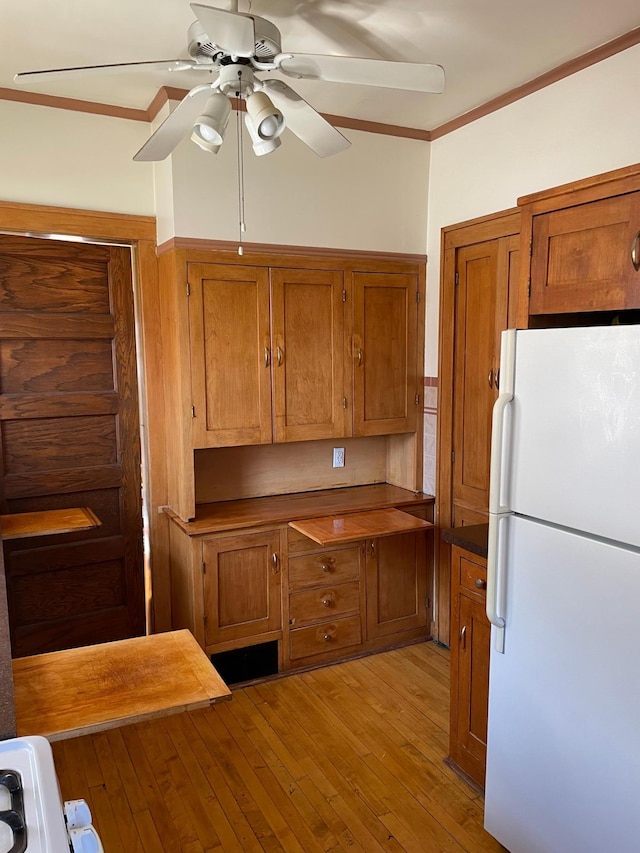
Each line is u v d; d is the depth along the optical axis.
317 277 3.15
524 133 2.80
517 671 1.85
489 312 3.05
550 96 2.66
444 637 3.47
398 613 3.46
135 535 3.21
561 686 1.71
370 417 3.37
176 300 2.85
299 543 3.14
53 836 0.92
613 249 1.83
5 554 2.94
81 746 2.59
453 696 2.42
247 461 3.41
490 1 2.07
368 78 1.79
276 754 2.54
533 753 1.82
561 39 2.36
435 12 2.14
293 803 2.26
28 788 1.02
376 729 2.70
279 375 3.10
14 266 2.84
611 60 2.40
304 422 3.19
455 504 3.36
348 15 2.15
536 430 1.74
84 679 1.50
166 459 3.18
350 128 3.17
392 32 2.29
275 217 3.02
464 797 2.28
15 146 2.78
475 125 3.07
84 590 3.12
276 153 2.99
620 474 1.53
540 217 2.05
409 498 3.46
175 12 2.09
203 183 2.85
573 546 1.65
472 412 3.20
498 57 2.50
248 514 3.12
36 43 2.32
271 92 1.87
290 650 3.18
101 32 2.24
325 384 3.22
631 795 1.55
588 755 1.65
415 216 3.40
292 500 3.41
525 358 1.77
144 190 3.05
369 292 3.30
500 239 2.96
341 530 2.92
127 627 3.22
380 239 3.31
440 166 3.32
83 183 2.92
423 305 3.47
